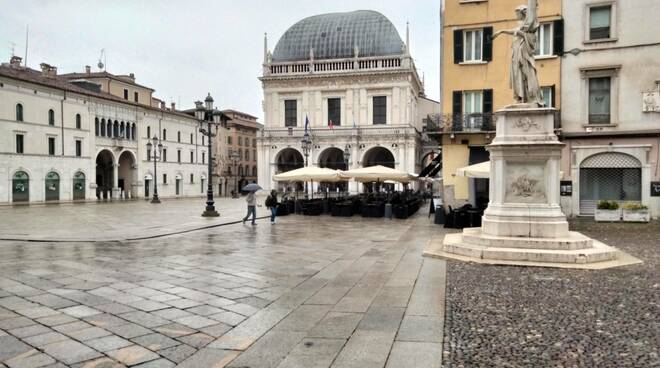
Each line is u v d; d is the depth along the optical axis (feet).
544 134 39.14
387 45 216.13
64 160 182.09
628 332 19.69
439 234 58.59
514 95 41.81
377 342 18.78
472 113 87.51
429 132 90.84
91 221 79.61
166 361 16.97
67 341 19.02
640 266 34.22
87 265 36.55
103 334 19.90
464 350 17.80
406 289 27.86
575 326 20.54
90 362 16.84
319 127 211.41
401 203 94.27
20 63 188.65
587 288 27.50
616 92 78.84
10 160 162.30
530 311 22.90
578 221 74.13
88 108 192.75
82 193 190.80
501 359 16.90
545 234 37.91
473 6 88.69
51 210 116.06
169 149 241.76
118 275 32.55
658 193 76.54
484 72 88.33
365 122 209.46
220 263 37.52
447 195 89.71
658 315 22.03
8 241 52.39
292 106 217.56
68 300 25.55
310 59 214.07
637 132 77.15
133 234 58.08
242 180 313.94
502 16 87.04
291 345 18.53
